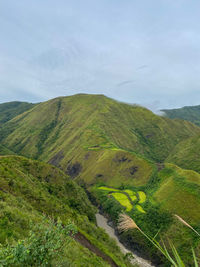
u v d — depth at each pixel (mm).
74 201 57406
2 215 14500
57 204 40656
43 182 54188
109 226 82375
